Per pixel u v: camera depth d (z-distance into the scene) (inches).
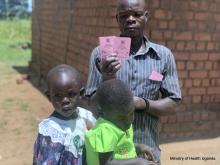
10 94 258.1
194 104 175.6
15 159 153.9
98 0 178.2
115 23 162.2
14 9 807.7
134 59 73.3
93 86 73.3
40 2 302.5
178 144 165.2
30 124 195.5
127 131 64.0
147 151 69.7
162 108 72.9
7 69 352.5
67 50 232.1
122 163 61.4
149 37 163.9
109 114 61.7
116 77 71.7
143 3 71.9
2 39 582.2
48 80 64.9
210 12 171.2
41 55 305.6
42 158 63.7
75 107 64.9
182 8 166.7
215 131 178.2
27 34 617.9
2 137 177.0
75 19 214.8
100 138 61.2
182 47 169.6
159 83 74.0
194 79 173.8
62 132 64.3
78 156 65.2
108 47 67.4
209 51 174.1
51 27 274.7
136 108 71.2
